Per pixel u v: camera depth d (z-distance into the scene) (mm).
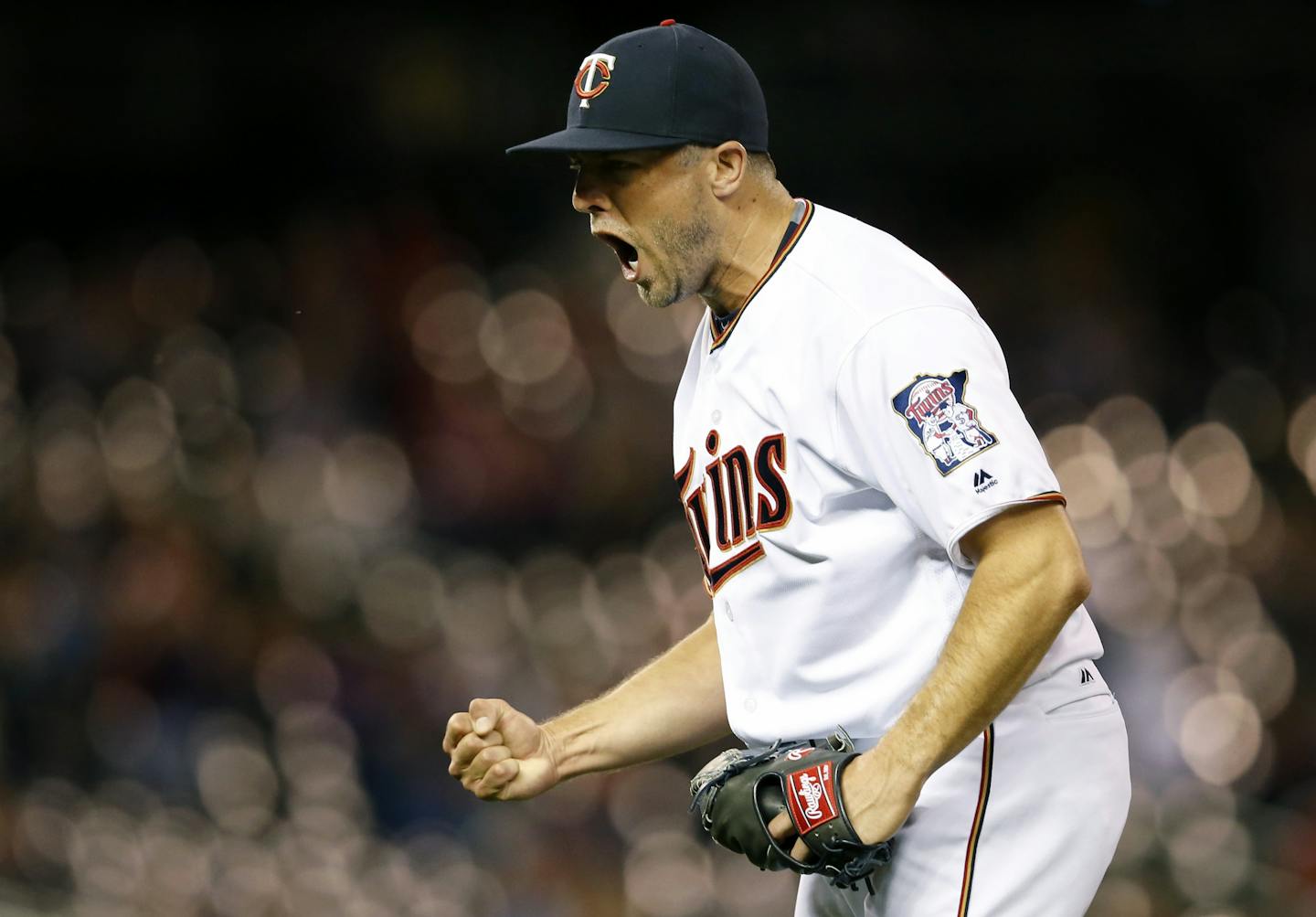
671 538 40812
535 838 29094
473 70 49219
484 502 41094
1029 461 8391
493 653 35469
